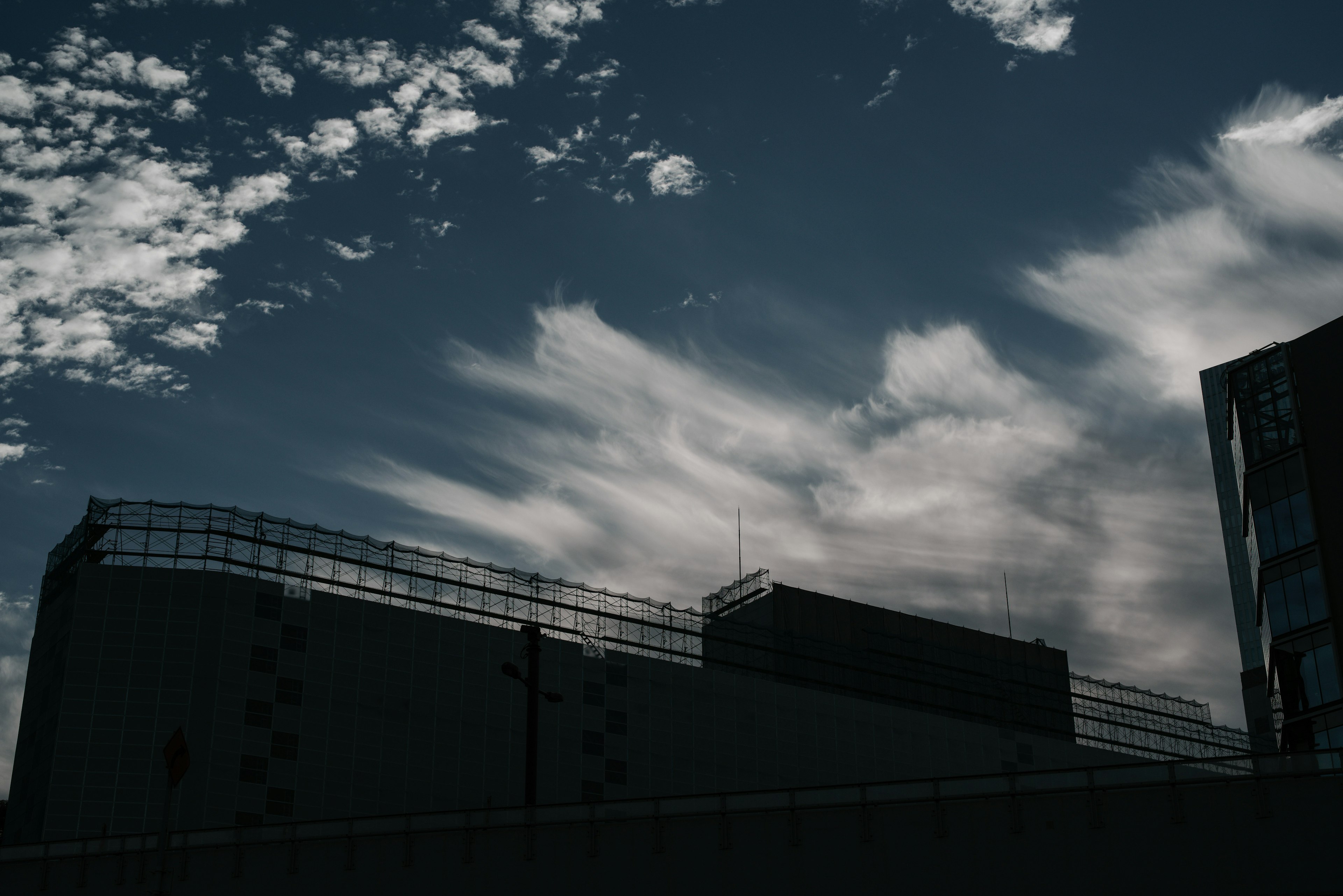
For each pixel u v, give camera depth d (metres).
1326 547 69.88
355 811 109.50
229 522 114.81
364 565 119.62
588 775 122.06
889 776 139.75
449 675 118.56
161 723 105.50
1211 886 41.06
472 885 47.16
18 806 106.69
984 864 43.34
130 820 101.88
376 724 113.31
